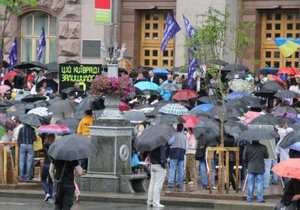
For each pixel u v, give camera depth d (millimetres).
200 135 41750
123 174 42812
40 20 78125
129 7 76438
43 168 40125
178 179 43531
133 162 45406
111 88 42406
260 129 39250
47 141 39812
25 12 77625
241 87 53750
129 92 42969
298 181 24984
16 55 68688
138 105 50406
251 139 38688
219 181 41344
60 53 76625
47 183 40156
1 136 42938
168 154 44188
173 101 51406
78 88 54062
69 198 30797
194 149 44531
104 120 42688
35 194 41969
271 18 72750
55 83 58594
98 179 42562
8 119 45125
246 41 57906
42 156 47844
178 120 42656
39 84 58250
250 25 59812
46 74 62500
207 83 53062
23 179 45125
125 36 76812
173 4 74875
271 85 52781
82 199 41094
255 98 49844
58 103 45688
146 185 45281
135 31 76562
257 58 72500
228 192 41375
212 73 50062
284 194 25141
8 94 59312
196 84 55250
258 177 39562
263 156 39469
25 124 44594
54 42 77562
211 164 41188
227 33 64688
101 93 42688
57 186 30719
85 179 42719
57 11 76750
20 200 41062
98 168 42719
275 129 42000
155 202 39062
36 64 64125
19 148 44906
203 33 52312
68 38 76312
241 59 65562
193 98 52344
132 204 40188
